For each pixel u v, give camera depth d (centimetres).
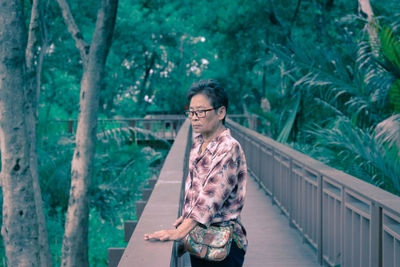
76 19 2678
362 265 354
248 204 746
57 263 1661
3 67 844
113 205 1973
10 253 878
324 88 910
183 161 440
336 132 723
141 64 3469
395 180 616
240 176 205
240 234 218
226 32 2609
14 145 859
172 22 3175
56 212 1802
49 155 1786
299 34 2428
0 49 837
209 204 188
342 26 1141
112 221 1975
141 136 2267
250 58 2644
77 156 1203
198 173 206
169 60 3616
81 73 2994
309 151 984
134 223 415
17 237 873
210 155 202
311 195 505
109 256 345
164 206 253
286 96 1198
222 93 207
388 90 716
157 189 301
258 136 887
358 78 809
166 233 191
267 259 473
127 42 3178
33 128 1106
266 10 2444
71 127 2045
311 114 1038
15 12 839
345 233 386
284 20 2425
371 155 648
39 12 1153
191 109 207
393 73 698
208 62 3591
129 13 3030
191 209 206
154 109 3672
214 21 2756
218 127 210
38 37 1139
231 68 2969
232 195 206
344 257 389
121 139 2064
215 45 2884
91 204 1962
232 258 212
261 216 664
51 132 1791
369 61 795
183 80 3497
